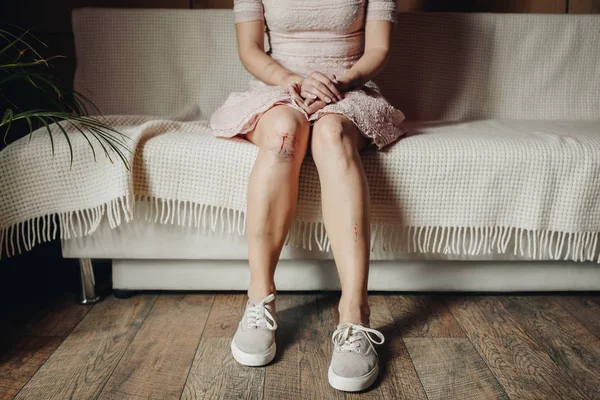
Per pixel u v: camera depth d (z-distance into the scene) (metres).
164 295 1.50
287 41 1.52
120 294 1.48
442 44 1.89
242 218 1.37
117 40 1.85
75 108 1.66
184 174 1.31
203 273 1.47
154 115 1.87
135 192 1.33
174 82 1.88
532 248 1.40
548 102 1.94
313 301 1.46
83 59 1.86
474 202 1.31
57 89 1.39
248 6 1.51
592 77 1.93
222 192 1.31
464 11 2.14
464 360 1.16
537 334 1.28
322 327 1.30
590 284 1.48
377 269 1.45
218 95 1.89
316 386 1.06
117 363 1.13
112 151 1.29
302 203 1.30
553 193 1.31
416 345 1.22
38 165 1.31
